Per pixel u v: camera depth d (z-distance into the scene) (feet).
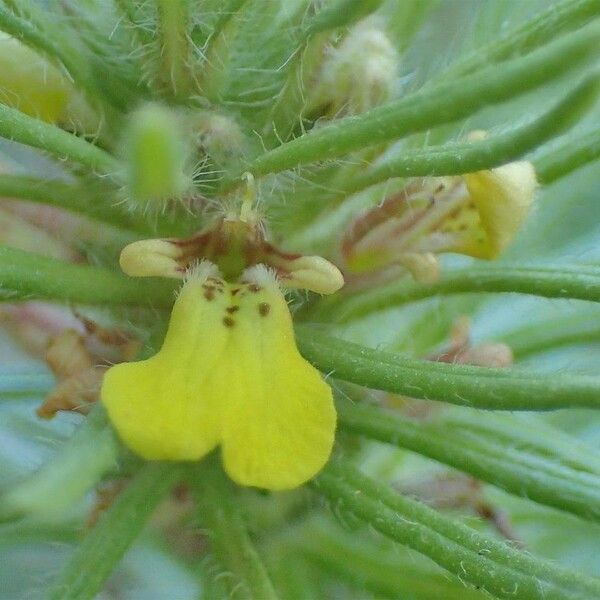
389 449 0.15
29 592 0.15
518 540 0.15
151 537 0.15
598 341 0.16
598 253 0.16
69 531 0.15
